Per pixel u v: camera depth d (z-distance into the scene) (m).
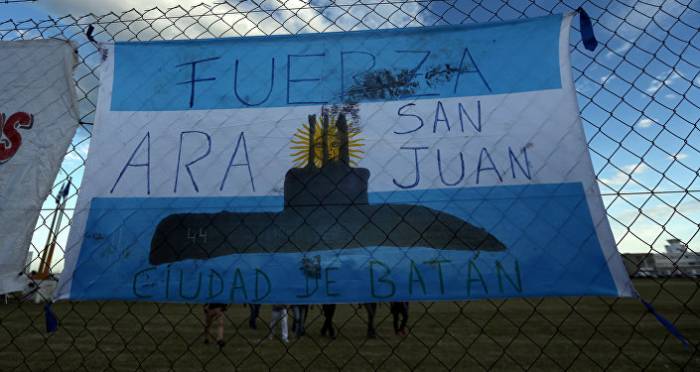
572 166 2.20
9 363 5.06
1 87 2.50
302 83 2.46
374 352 5.92
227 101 2.45
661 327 8.15
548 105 2.31
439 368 4.93
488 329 8.38
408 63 2.46
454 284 2.13
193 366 5.03
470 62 2.43
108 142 2.39
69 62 2.55
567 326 8.59
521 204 2.18
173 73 2.51
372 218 2.23
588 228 2.12
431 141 2.30
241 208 2.27
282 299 2.15
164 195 2.30
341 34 2.53
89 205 2.29
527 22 2.47
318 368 4.94
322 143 2.34
